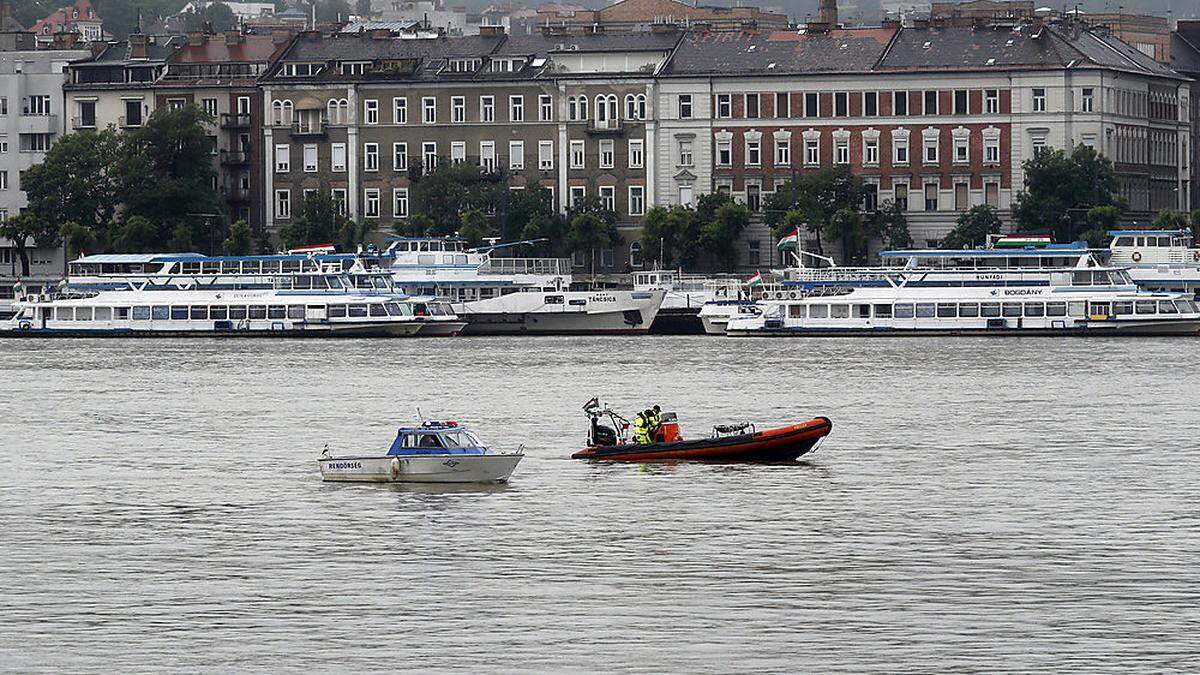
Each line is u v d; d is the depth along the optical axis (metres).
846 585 197.75
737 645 177.88
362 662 173.75
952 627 182.88
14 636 181.88
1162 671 170.00
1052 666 171.50
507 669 171.62
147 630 183.62
